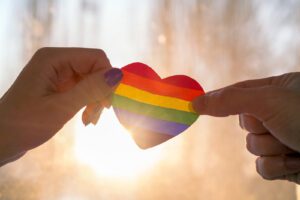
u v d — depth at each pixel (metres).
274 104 0.43
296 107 0.43
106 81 0.43
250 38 0.69
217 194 0.69
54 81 0.45
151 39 0.69
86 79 0.43
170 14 0.69
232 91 0.43
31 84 0.43
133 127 0.45
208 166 0.69
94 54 0.45
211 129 0.70
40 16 0.67
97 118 0.44
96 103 0.44
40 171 0.67
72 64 0.45
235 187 0.69
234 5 0.69
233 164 0.69
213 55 0.69
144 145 0.46
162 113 0.45
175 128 0.45
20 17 0.67
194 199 0.68
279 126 0.43
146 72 0.45
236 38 0.69
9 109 0.43
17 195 0.66
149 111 0.45
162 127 0.45
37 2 0.68
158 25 0.69
